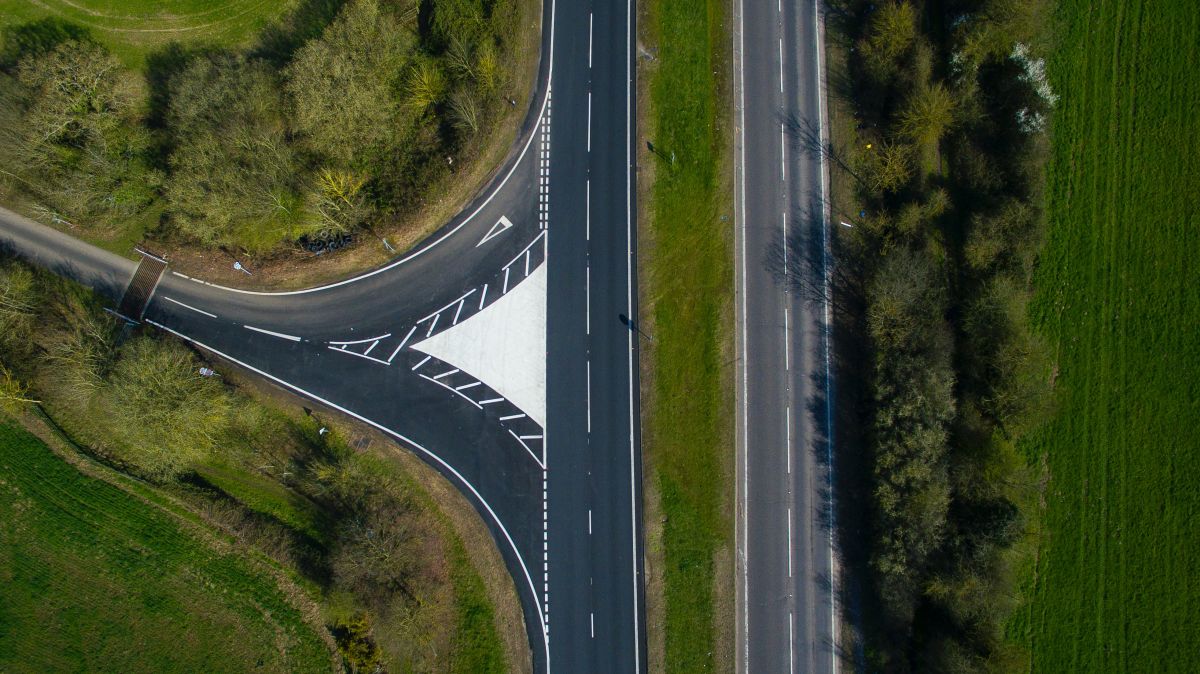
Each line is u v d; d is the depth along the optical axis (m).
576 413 52.75
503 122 55.38
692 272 53.56
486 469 52.59
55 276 56.00
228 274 55.59
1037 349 50.28
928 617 48.22
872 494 48.62
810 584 50.56
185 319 55.31
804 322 52.78
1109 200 53.34
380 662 50.44
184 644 51.19
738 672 50.06
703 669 50.09
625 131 55.19
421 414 53.59
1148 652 50.12
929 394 46.75
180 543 52.47
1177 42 54.09
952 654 45.38
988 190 51.09
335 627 51.22
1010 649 46.78
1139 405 51.94
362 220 54.78
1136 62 54.19
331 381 54.28
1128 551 50.94
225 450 53.66
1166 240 53.06
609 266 54.06
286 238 55.34
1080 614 50.53
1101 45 54.28
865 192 53.47
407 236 54.94
